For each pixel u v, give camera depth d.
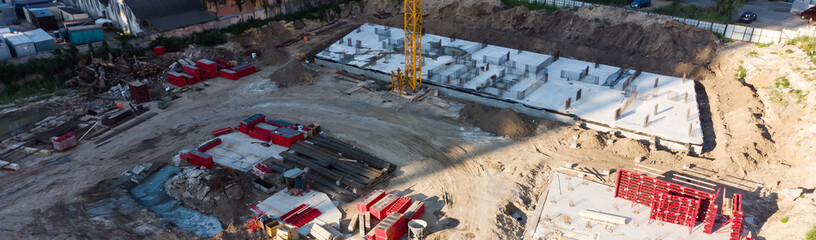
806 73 38.84
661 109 39.12
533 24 58.72
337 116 40.53
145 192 31.19
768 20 57.28
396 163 33.66
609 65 49.22
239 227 27.78
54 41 53.84
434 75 45.34
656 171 31.81
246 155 34.44
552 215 28.22
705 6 61.88
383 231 25.78
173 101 43.72
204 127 38.94
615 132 36.44
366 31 61.16
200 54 52.06
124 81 46.66
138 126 39.16
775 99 37.47
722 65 46.62
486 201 29.58
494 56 51.03
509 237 26.81
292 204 29.58
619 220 27.09
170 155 34.91
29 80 46.47
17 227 27.34
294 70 47.91
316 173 32.38
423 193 30.47
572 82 44.94
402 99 43.31
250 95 44.94
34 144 36.47
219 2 58.25
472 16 63.38
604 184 30.80
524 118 39.38
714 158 33.25
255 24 60.03
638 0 62.59
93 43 54.47
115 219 28.30
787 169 30.67
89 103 43.44
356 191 30.44
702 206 26.38
